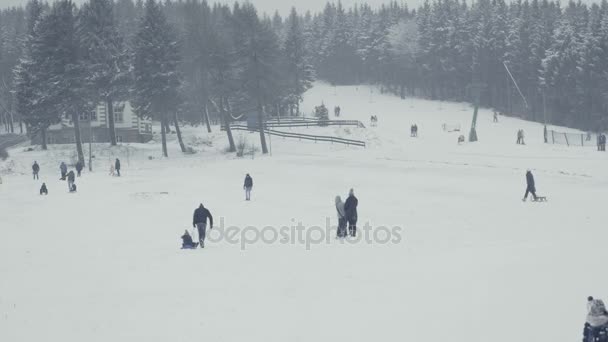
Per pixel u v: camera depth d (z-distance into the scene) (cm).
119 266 1998
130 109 8869
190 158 6900
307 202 3481
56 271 1961
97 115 8769
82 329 1341
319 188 4106
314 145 7269
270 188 4219
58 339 1280
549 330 1202
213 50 7012
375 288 1571
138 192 4222
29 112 7688
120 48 7612
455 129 8456
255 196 3822
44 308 1523
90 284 1764
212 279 1761
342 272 1773
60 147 7488
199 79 7962
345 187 4088
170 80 7050
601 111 9644
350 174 4747
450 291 1497
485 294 1451
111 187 4641
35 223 3056
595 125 9656
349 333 1248
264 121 8625
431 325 1268
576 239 2042
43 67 6781
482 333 1209
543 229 2312
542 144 6300
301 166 5431
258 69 6738
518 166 4647
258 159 6172
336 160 5719
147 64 6994
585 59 9500
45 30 6706
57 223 3041
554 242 2017
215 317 1388
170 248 2306
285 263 1942
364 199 3475
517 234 2244
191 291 1628
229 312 1423
